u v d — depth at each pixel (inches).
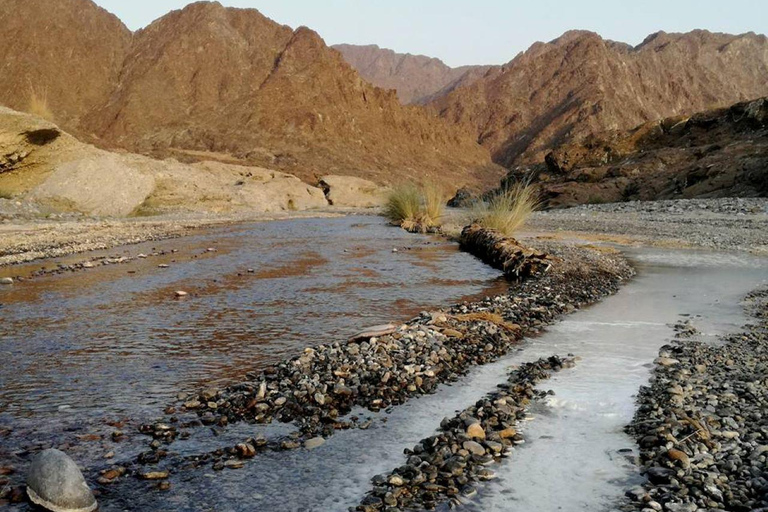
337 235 973.8
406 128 5890.8
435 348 304.3
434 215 1214.3
